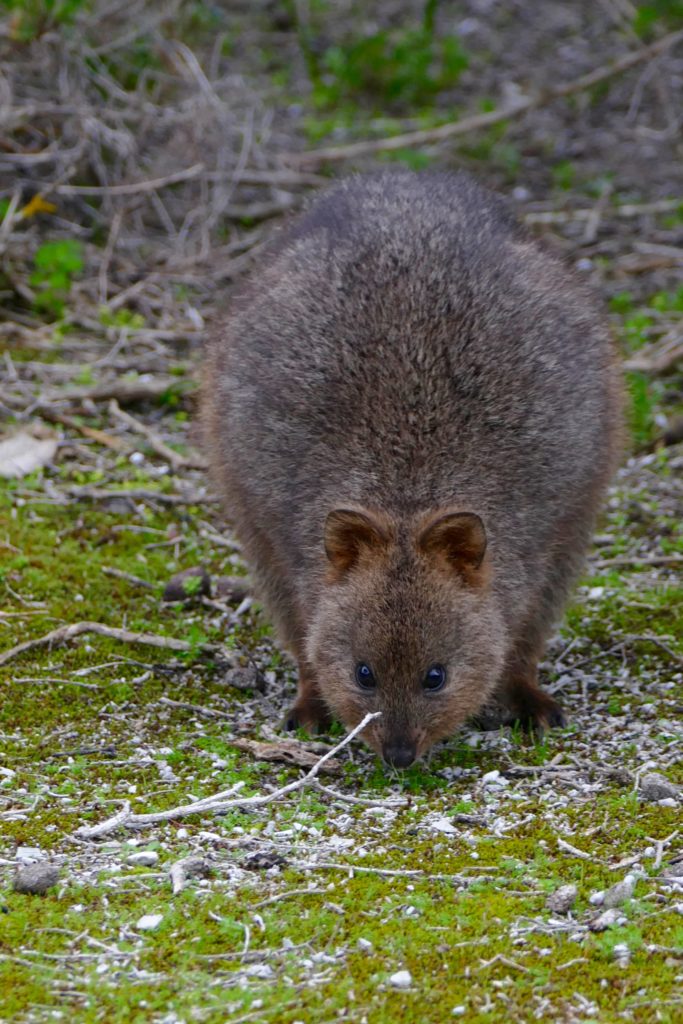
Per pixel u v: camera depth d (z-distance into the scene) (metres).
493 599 10.20
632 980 7.42
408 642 9.72
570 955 7.64
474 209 11.96
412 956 7.64
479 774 10.08
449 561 9.94
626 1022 7.07
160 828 9.14
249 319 11.62
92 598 12.53
